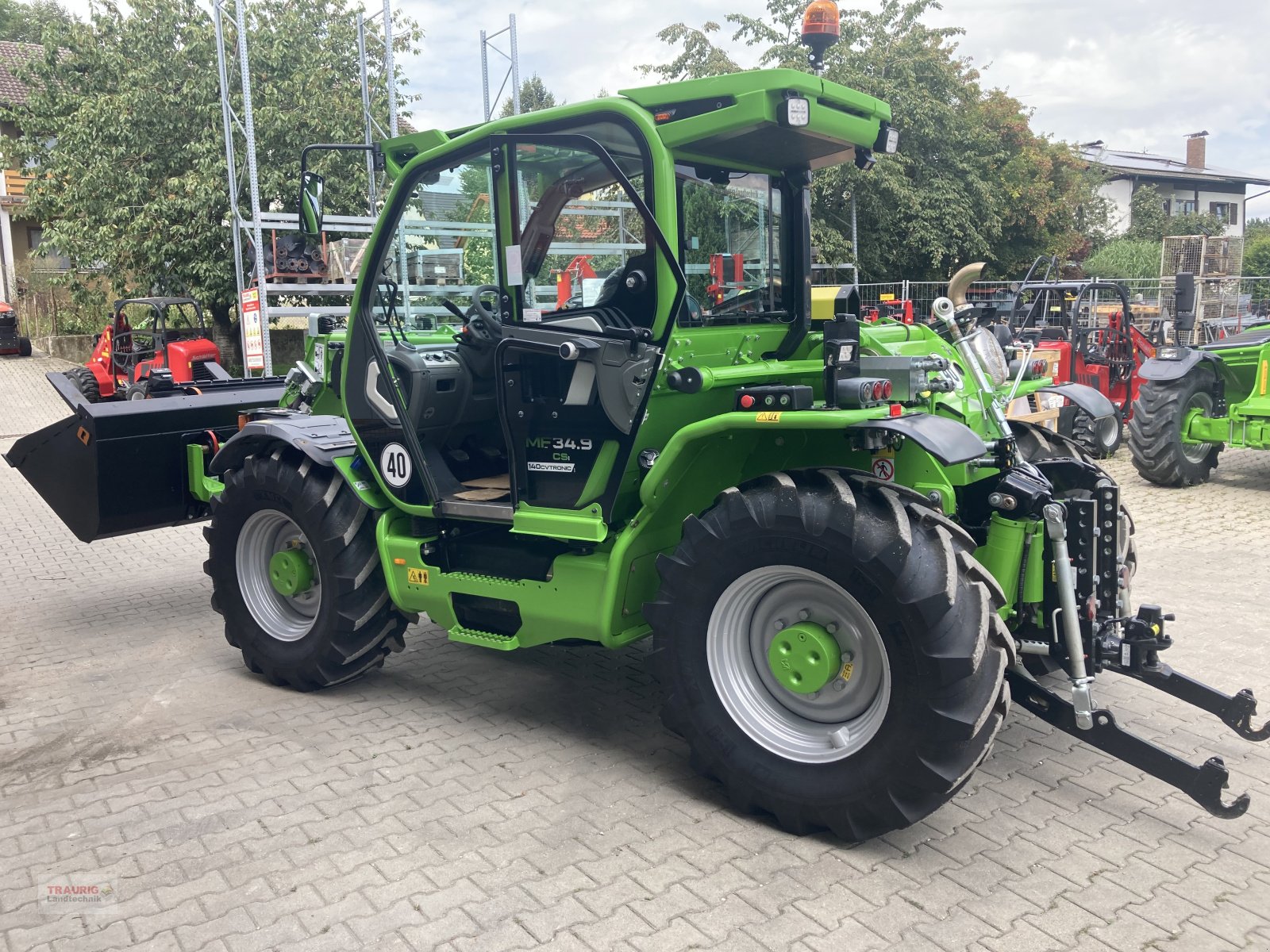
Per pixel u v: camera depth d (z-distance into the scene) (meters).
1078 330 9.98
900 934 2.55
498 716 4.09
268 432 4.34
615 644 3.49
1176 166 48.38
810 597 3.10
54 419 14.80
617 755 3.68
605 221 3.37
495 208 3.52
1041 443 4.20
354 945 2.55
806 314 3.95
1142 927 2.56
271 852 3.02
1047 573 3.26
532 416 3.62
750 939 2.54
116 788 3.49
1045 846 2.97
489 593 3.75
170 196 16.69
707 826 3.13
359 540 4.20
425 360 3.91
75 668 4.81
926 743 2.78
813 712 3.12
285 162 16.23
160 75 16.67
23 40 42.91
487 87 12.81
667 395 3.38
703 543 3.13
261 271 11.56
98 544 7.61
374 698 4.34
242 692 4.46
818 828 3.07
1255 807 3.19
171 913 2.71
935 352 4.23
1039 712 3.16
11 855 3.05
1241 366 8.38
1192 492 8.25
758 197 3.75
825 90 3.26
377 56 17.78
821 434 3.38
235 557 4.56
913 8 18.38
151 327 14.37
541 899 2.73
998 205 19.72
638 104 3.31
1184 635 4.75
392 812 3.26
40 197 19.00
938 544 2.84
